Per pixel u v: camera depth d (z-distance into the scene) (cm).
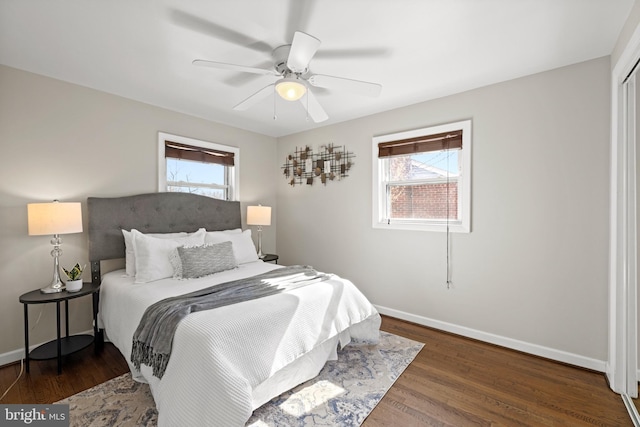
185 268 263
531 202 250
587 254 227
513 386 206
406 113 321
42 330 254
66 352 229
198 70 244
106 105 288
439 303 302
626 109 197
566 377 217
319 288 228
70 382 210
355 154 365
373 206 347
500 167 264
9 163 236
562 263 237
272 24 183
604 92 219
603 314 221
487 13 172
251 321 173
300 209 426
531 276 251
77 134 270
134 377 205
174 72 247
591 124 224
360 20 179
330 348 232
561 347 238
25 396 194
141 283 246
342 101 310
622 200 200
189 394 145
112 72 248
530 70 242
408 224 322
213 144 374
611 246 208
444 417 176
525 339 254
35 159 248
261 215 390
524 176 252
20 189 241
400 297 329
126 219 292
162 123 329
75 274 242
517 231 257
